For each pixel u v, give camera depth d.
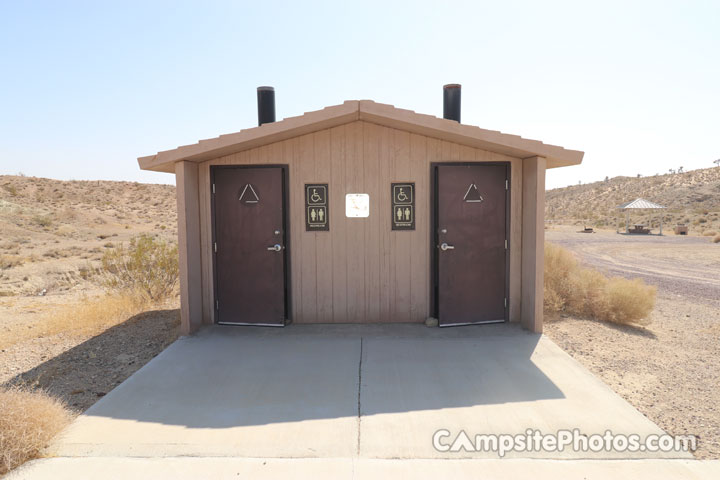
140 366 6.17
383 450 3.79
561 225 56.06
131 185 64.19
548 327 7.90
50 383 5.59
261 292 7.36
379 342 6.55
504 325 7.33
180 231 6.92
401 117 6.34
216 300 7.49
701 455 3.77
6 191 46.62
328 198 7.41
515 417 4.36
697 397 5.07
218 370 5.57
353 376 5.36
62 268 17.80
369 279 7.47
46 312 9.77
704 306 10.55
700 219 48.59
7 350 6.88
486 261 7.35
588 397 4.80
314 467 3.55
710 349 7.05
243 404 4.66
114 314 8.82
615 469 3.52
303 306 7.51
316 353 6.13
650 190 82.81
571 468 3.54
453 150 7.32
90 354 6.66
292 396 4.84
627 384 5.45
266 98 7.95
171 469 3.53
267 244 7.32
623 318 8.48
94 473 3.48
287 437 4.00
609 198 88.25
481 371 5.48
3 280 15.30
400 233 7.43
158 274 10.06
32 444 3.72
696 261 19.94
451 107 7.92
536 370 5.52
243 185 7.34
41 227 34.81
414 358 5.92
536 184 6.76
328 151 7.36
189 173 7.05
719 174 78.69
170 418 4.37
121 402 4.72
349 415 4.40
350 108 6.34
